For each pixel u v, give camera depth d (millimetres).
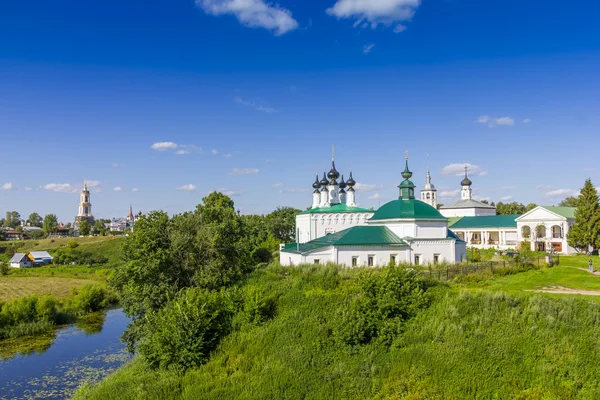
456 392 29469
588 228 86562
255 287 43344
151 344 38375
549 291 42812
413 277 40594
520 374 30125
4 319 64500
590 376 29219
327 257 54750
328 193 90438
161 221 51656
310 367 33250
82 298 78312
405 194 62562
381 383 31094
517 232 101125
